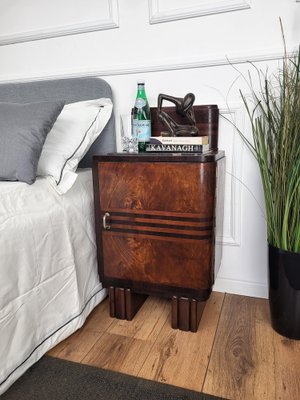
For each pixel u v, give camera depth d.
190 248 1.03
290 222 1.00
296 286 1.01
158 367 0.93
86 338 1.08
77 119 1.23
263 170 1.06
